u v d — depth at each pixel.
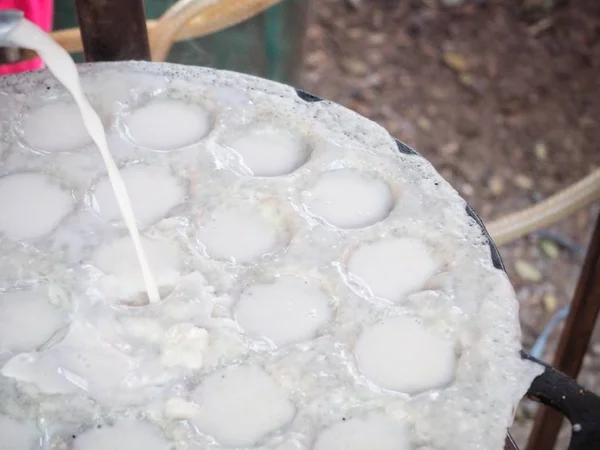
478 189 1.27
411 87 1.43
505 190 1.28
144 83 0.67
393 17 1.55
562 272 1.18
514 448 0.53
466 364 0.56
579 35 1.52
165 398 0.55
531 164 1.31
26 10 0.76
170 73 0.68
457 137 1.35
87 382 0.55
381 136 0.65
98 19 0.67
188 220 0.61
